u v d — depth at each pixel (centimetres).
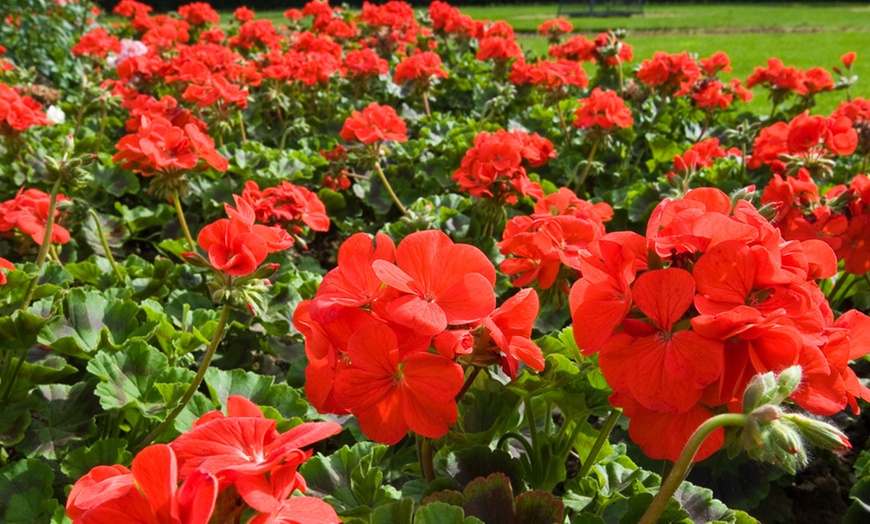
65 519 194
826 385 127
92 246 427
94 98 531
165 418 218
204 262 191
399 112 705
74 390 248
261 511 97
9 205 303
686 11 2912
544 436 209
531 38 1812
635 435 139
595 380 195
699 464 270
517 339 153
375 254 148
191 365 300
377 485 177
